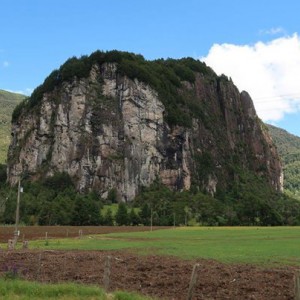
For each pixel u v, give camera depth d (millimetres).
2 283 20859
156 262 36938
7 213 185375
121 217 194125
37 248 56969
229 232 116062
